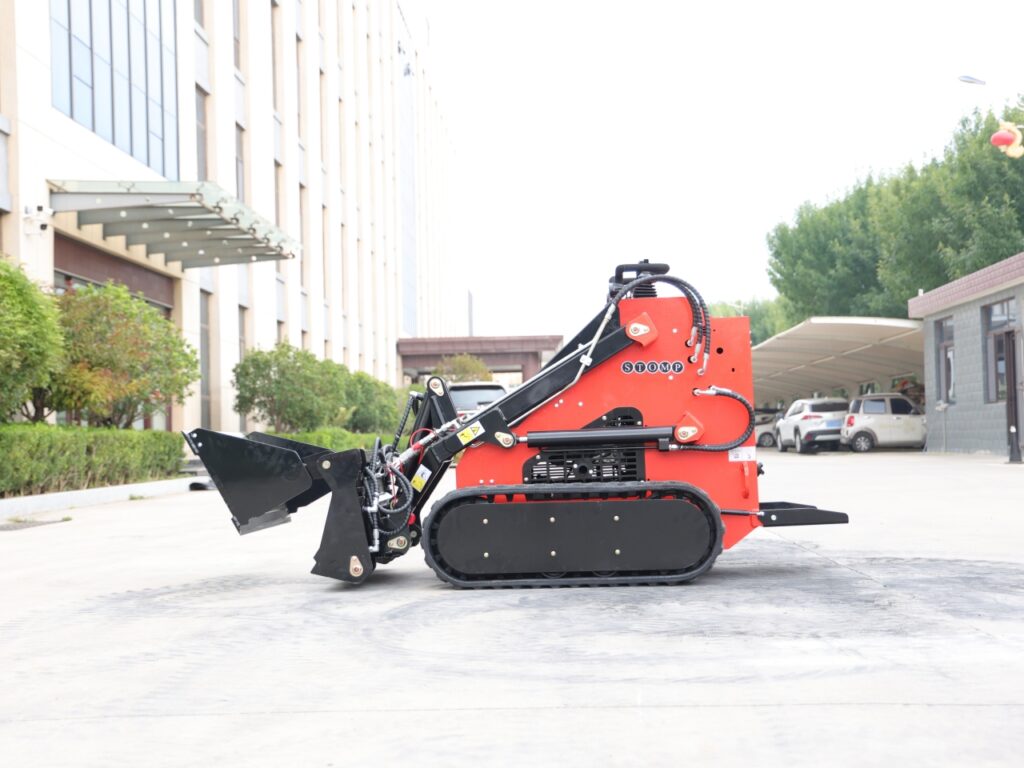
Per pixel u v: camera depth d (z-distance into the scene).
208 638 5.09
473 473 6.64
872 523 9.70
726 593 5.98
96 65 18.53
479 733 3.38
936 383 27.83
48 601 6.34
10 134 15.43
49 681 4.26
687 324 6.61
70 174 17.22
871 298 40.78
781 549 7.95
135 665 4.52
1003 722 3.38
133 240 19.78
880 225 37.28
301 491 6.53
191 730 3.50
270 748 3.28
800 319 45.22
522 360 55.25
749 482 6.57
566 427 6.61
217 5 25.36
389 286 52.41
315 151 35.16
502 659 4.45
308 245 34.19
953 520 9.81
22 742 3.41
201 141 24.86
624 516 6.28
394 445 6.88
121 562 8.22
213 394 24.67
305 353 24.42
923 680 3.92
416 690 3.96
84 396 15.46
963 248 33.16
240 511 6.56
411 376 58.50
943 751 3.09
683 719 3.48
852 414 30.25
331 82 37.94
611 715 3.55
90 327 15.67
